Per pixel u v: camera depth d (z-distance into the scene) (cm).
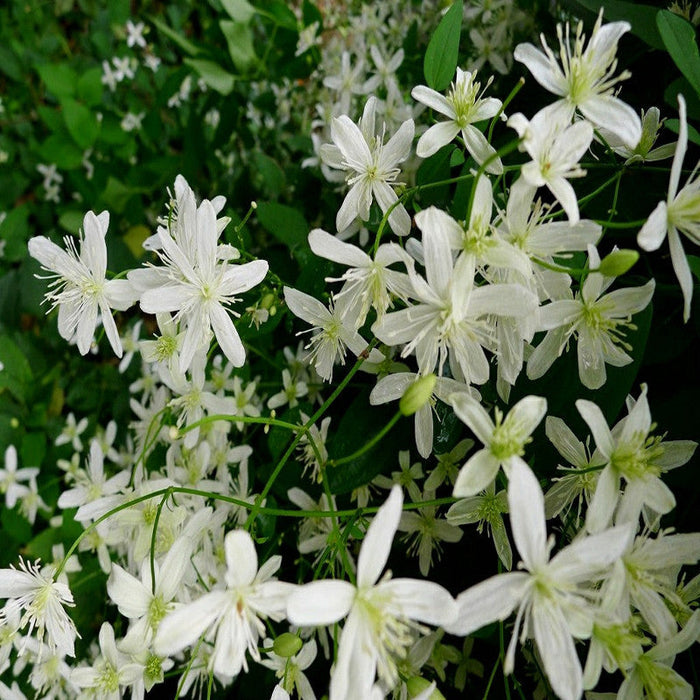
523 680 18
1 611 16
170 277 15
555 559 11
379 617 11
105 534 21
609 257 12
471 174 15
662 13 14
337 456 17
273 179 25
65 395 32
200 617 12
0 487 27
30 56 40
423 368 14
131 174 31
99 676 16
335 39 32
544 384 15
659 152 16
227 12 26
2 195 37
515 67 23
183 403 19
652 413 16
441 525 18
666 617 12
